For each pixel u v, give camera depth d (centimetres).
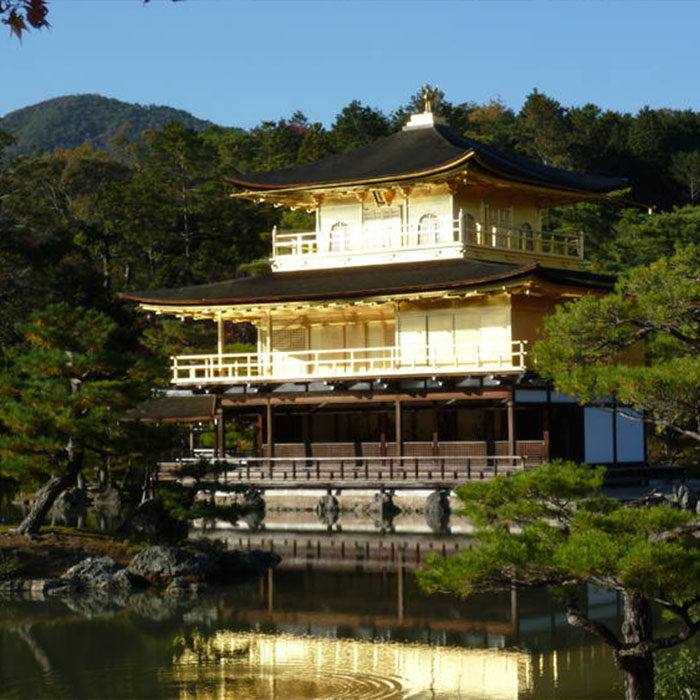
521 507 2800
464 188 8381
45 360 5406
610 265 11681
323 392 8319
